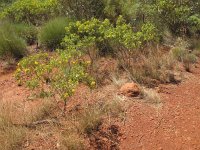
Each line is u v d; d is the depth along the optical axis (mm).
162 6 3346
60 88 2117
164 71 2717
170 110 2338
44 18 3666
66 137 2014
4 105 2271
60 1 3525
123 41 2676
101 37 2793
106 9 3465
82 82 2316
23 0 3795
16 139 1987
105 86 2496
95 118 2135
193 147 2082
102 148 2021
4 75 2848
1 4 4340
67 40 2668
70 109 2254
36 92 2406
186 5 3391
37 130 2080
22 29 3346
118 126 2158
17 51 3086
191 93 2531
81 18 3479
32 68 2291
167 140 2119
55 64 2242
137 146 2064
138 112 2277
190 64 2926
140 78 2594
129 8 3539
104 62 2812
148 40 2916
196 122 2266
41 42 3211
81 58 2752
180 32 3389
